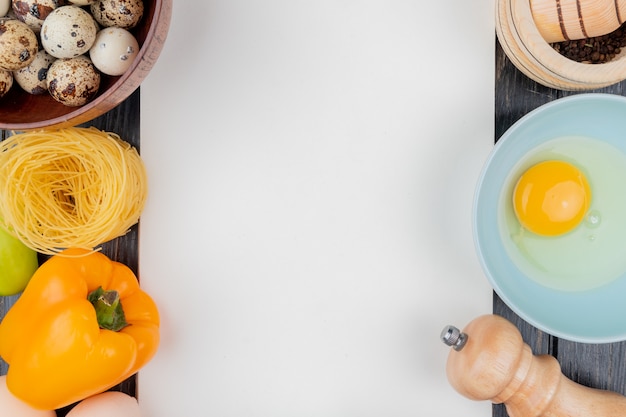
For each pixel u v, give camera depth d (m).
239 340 0.60
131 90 0.52
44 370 0.54
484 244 0.55
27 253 0.57
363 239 0.60
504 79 0.59
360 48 0.60
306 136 0.60
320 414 0.60
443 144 0.59
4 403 0.56
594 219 0.58
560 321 0.58
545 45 0.52
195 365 0.60
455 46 0.59
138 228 0.60
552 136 0.57
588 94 0.53
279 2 0.60
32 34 0.51
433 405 0.60
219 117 0.60
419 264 0.60
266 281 0.60
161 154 0.60
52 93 0.52
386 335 0.60
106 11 0.52
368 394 0.60
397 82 0.60
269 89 0.60
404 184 0.60
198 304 0.60
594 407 0.56
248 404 0.60
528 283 0.58
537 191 0.56
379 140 0.60
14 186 0.56
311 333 0.60
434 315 0.59
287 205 0.60
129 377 0.60
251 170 0.60
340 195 0.60
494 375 0.53
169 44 0.60
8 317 0.56
